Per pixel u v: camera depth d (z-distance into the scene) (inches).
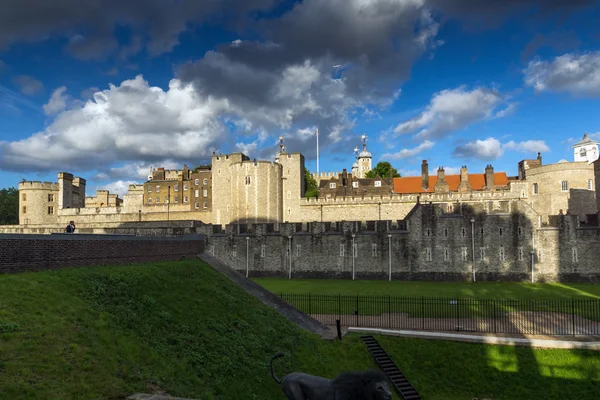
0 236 708.0
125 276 877.2
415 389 873.5
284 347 903.7
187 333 785.6
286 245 2279.8
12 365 498.0
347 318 1186.0
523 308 1280.8
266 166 3147.1
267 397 719.1
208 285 1057.5
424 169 3193.9
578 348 940.0
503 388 890.7
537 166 2955.2
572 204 2672.2
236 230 2369.6
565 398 855.7
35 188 3710.6
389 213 3006.9
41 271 765.9
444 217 2080.5
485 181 3093.0
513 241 2000.5
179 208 3725.4
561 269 1942.7
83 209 3745.1
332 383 418.9
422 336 1022.4
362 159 5836.6
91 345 600.7
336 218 3134.8
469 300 1382.9
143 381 581.9
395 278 2113.7
